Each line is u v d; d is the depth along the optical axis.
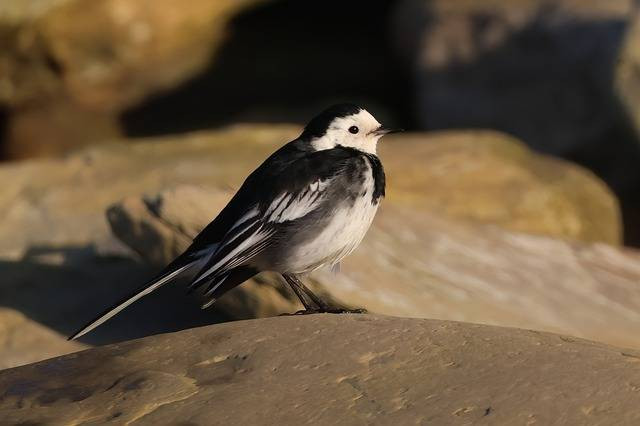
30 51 22.83
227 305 11.55
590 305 13.09
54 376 8.15
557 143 20.59
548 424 7.13
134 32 23.45
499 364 7.82
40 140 23.39
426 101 22.11
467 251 13.74
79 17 22.94
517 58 21.25
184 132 23.72
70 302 12.98
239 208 10.01
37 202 15.71
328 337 8.27
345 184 10.03
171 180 15.97
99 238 14.37
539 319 12.38
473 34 21.86
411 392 7.55
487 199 15.99
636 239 19.83
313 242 10.03
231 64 24.34
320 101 24.22
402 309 11.56
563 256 14.31
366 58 24.67
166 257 11.78
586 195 16.77
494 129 21.33
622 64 19.62
